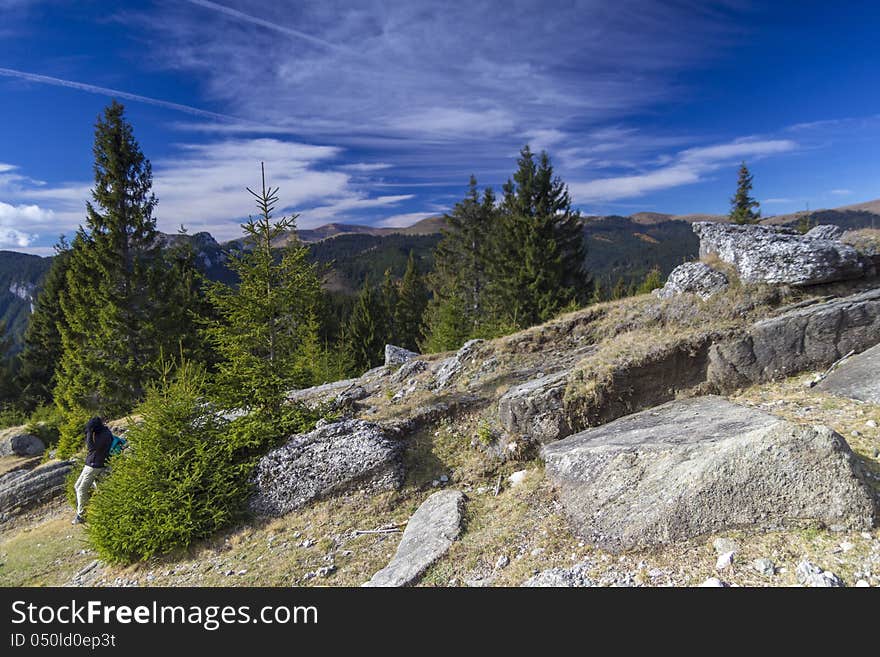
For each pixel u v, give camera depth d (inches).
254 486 371.9
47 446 1032.2
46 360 1696.6
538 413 360.2
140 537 334.0
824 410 281.6
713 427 244.2
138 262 1019.3
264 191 408.8
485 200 1589.6
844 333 338.3
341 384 682.8
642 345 387.5
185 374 414.0
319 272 442.0
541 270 1250.0
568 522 242.4
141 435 366.9
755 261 420.8
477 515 292.2
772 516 187.8
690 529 195.6
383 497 353.4
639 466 233.1
